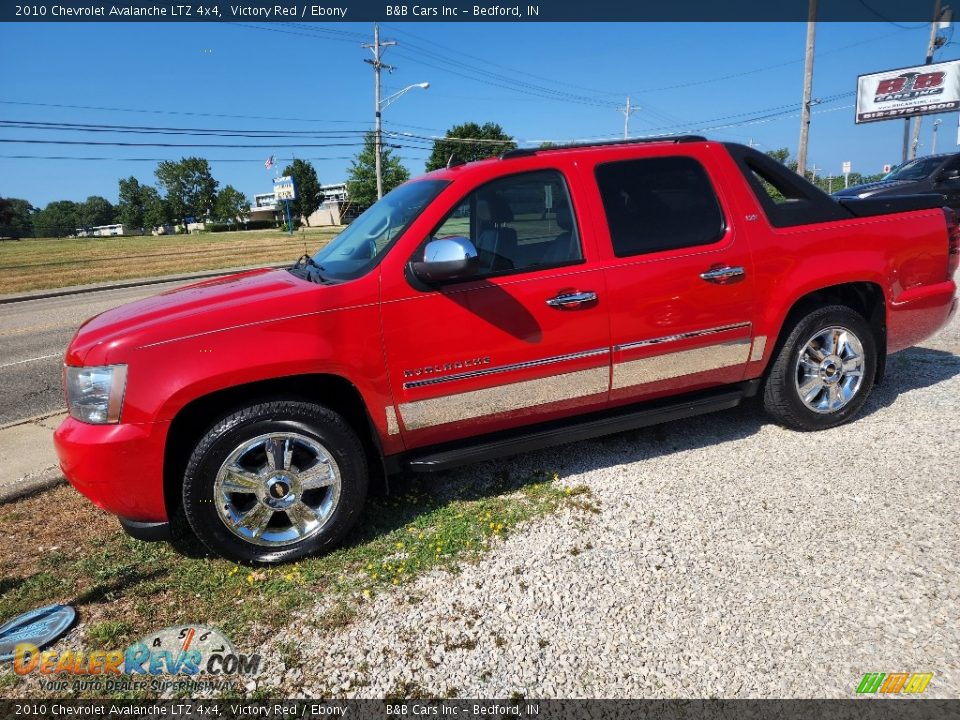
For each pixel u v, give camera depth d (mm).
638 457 3908
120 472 2791
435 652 2410
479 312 3162
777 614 2471
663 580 2719
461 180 3271
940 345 5840
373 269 3096
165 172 123625
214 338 2838
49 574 3068
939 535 2887
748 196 3719
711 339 3658
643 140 3676
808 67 25156
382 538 3230
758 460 3750
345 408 3312
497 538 3135
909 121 33000
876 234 3973
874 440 3902
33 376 7691
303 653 2457
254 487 2973
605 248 3395
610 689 2186
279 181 21938
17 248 57312
